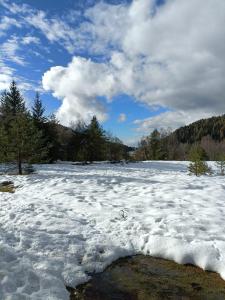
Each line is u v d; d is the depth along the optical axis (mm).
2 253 5934
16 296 4773
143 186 14266
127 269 6148
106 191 13344
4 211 9328
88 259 6293
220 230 7477
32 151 22188
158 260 6504
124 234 7461
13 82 41781
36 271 5562
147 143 59375
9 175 20625
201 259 6223
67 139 48031
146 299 5137
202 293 5293
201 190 12570
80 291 5363
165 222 8109
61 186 14969
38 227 7844
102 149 45125
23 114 22750
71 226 7965
